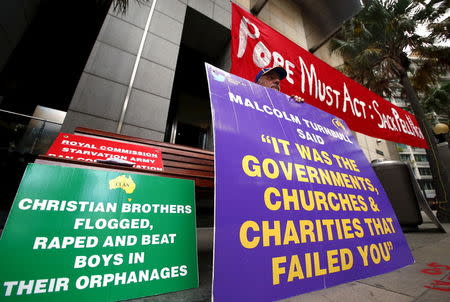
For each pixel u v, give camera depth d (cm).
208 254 171
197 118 657
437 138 567
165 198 115
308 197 121
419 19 681
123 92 307
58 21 416
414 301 85
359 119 338
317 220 115
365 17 689
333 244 113
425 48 673
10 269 70
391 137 378
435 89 1251
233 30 275
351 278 107
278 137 135
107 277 83
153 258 95
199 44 550
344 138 189
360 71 763
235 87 142
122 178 109
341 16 679
